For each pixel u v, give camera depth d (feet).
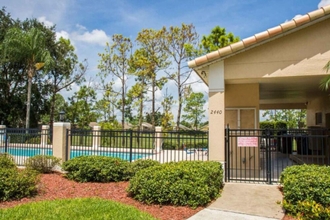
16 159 39.93
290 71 26.07
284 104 64.18
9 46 71.20
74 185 25.00
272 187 24.86
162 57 89.20
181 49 89.61
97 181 26.48
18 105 95.20
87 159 27.53
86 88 109.09
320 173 19.07
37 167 30.27
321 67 25.44
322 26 25.77
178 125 91.40
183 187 19.25
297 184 18.07
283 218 17.06
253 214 17.74
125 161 28.58
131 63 88.89
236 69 27.27
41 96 100.78
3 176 20.88
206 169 21.52
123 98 92.22
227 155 27.63
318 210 16.01
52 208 16.89
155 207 18.93
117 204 18.02
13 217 15.24
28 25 95.45
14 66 91.04
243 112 33.45
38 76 96.73
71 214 15.66
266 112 116.06
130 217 15.31
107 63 90.48
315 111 51.42
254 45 26.45
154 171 21.18
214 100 27.50
